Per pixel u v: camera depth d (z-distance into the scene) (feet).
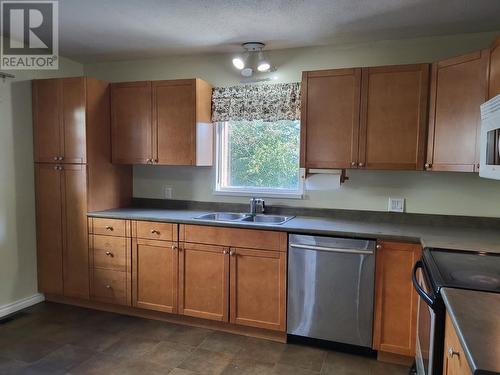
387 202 9.87
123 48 10.87
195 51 11.03
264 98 10.66
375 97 8.82
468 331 3.44
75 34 9.70
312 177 9.76
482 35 9.05
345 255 8.34
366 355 8.59
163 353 8.59
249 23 8.75
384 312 8.16
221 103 11.14
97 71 12.58
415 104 8.54
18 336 9.31
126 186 12.25
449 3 7.48
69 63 12.17
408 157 8.66
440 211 9.45
